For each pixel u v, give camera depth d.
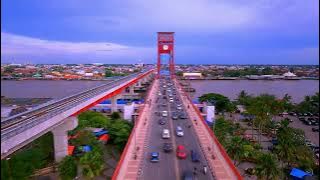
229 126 94.75
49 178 63.94
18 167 56.28
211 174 49.25
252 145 83.38
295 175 64.44
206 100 142.75
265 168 55.59
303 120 124.56
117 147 84.44
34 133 52.53
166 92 163.00
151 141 67.19
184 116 92.88
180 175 48.81
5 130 48.03
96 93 101.94
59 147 70.31
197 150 61.09
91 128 94.44
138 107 115.94
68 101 81.75
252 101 117.06
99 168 57.50
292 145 65.62
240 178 45.28
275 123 102.12
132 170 50.84
